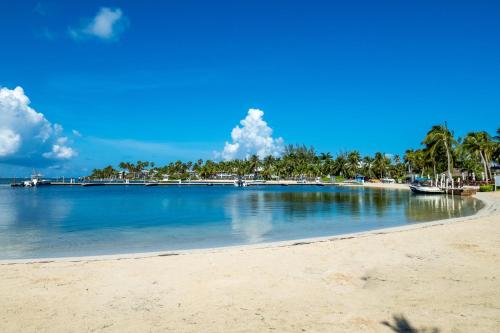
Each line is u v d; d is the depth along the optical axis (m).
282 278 10.20
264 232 22.12
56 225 26.41
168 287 9.51
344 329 6.70
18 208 43.22
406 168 157.38
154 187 153.12
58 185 174.12
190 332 6.74
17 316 7.58
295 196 68.69
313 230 22.80
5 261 12.70
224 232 22.28
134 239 19.83
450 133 70.19
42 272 11.12
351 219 28.97
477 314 7.32
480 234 17.12
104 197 72.19
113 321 7.30
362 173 161.50
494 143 81.31
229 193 87.81
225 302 8.32
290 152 193.75
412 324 6.87
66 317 7.52
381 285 9.40
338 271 10.79
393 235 17.27
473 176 98.62
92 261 12.59
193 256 13.29
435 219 28.25
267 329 6.79
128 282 10.00
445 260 12.02
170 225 26.02
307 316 7.38
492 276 10.07
